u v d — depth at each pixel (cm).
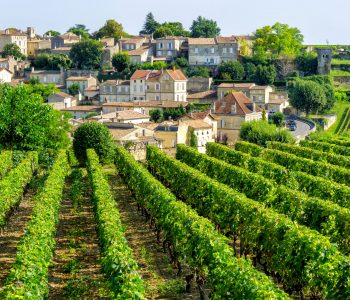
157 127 10688
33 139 7544
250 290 2358
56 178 5091
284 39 19250
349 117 14875
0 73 18000
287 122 13488
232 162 6719
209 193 4372
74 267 3428
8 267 3503
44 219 3547
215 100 15550
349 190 4400
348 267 2592
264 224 3288
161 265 3594
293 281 2905
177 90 15888
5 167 6228
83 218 4775
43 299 2664
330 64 18100
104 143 8012
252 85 15550
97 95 17050
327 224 3525
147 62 18550
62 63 18988
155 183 4559
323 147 7781
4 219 4297
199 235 3067
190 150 6869
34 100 7619
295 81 16525
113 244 2930
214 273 2680
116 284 2544
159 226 3953
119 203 5481
